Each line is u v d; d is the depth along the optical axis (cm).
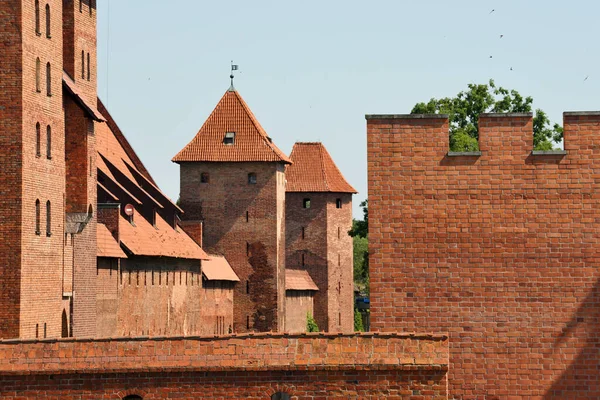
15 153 13300
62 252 14762
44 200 14088
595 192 9750
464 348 9800
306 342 9769
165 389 9781
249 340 9794
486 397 9775
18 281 13212
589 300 9744
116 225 19475
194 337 9825
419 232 9825
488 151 9819
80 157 15375
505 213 9788
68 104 15375
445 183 9825
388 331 9825
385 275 9838
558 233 9775
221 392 9750
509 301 9788
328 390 9712
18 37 13325
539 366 9762
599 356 9738
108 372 9812
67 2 16162
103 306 18375
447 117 9812
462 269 9812
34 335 13638
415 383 9650
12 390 9888
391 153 9844
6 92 13312
